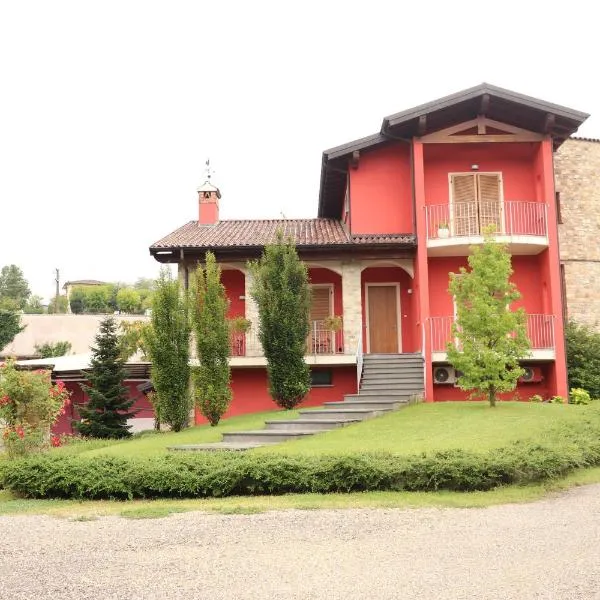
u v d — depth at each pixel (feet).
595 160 77.77
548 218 65.98
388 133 67.87
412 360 65.05
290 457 33.83
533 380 66.59
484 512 27.48
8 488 35.60
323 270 74.23
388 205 71.00
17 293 265.34
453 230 67.72
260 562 20.94
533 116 66.64
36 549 23.66
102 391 64.85
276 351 60.34
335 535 24.06
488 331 52.90
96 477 33.88
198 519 27.43
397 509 28.22
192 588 18.67
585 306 74.90
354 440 42.29
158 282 58.34
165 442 48.39
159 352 57.47
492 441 39.24
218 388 56.90
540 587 18.16
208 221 80.69
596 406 56.49
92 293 269.03
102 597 18.22
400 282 73.77
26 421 44.27
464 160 70.85
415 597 17.56
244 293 73.26
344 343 67.82
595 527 24.41
